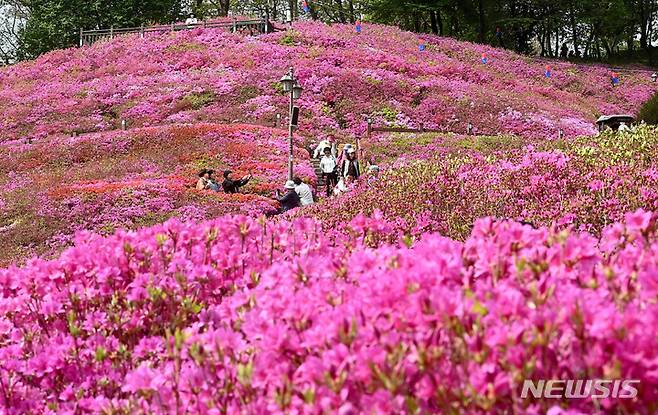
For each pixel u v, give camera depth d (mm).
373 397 2027
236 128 28203
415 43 50562
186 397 2629
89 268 3812
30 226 16578
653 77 54281
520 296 2154
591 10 64938
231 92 35312
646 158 10469
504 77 46875
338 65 40438
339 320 2311
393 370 2039
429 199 9406
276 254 4078
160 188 19094
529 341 1995
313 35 46031
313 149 27125
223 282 3688
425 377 2031
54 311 3586
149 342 3273
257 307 2889
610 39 71750
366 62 41062
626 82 52406
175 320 3273
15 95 37875
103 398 2955
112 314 3391
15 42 67188
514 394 1921
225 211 17453
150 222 16703
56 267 3861
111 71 41062
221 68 39281
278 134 28094
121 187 19094
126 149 26594
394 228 7297
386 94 36594
